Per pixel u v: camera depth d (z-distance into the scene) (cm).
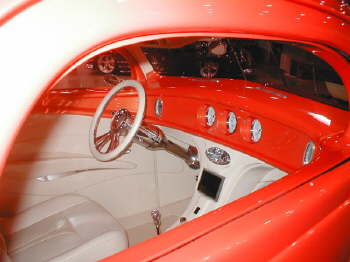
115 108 224
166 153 241
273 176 190
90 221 179
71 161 218
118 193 237
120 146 148
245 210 78
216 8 52
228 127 175
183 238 68
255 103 157
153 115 220
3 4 35
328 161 106
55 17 38
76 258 138
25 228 176
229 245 68
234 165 183
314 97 151
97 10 41
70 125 214
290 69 169
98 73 227
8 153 39
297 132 139
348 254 125
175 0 47
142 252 63
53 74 40
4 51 36
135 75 241
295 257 87
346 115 132
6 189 195
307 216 87
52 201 190
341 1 81
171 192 254
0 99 36
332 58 104
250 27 60
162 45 230
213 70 212
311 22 74
